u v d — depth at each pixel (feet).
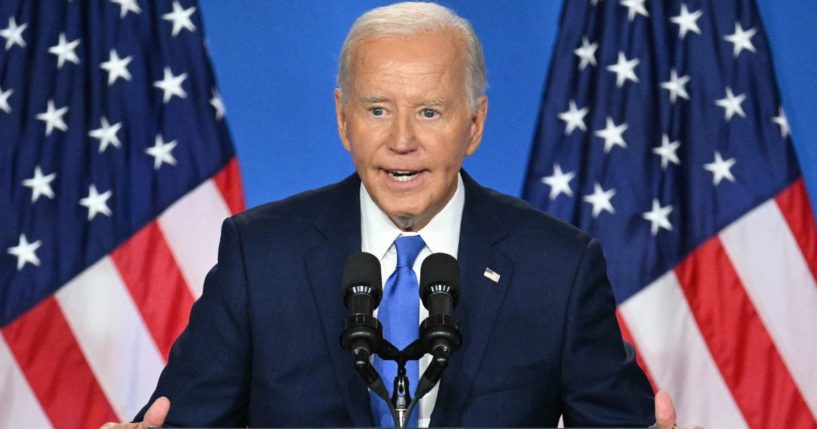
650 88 46.19
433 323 20.93
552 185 46.01
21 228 45.88
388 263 26.76
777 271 45.47
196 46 47.03
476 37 25.36
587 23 46.93
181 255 46.26
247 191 48.19
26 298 45.70
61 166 46.03
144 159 46.39
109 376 45.98
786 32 47.91
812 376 45.44
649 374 45.50
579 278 26.30
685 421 45.65
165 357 45.98
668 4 46.78
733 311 45.50
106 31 46.60
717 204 45.65
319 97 48.60
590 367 25.75
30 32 46.60
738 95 46.03
